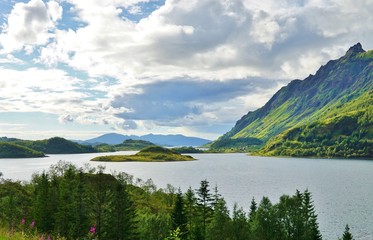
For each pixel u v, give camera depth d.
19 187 134.00
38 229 83.31
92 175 127.19
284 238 97.12
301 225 98.88
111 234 84.19
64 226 82.69
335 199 197.62
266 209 103.69
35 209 90.44
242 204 183.75
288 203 103.75
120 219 85.06
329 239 119.88
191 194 107.88
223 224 96.38
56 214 85.19
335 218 150.12
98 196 88.81
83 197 89.19
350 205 179.00
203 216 102.88
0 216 83.50
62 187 108.44
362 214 157.12
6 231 26.09
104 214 86.94
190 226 101.44
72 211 85.44
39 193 101.12
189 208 107.69
